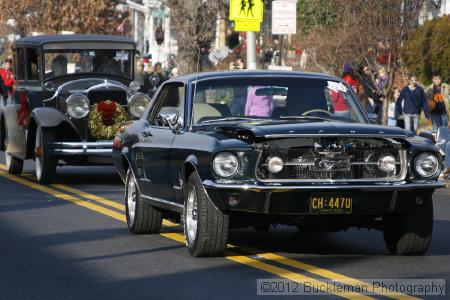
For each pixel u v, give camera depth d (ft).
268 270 60.23
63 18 318.24
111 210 88.74
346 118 68.74
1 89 202.90
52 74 118.32
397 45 139.13
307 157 61.16
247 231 77.20
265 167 60.75
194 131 65.77
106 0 324.19
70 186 109.29
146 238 73.05
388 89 141.28
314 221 62.23
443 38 165.99
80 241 71.87
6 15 323.98
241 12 137.08
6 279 58.80
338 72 161.48
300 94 69.10
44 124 109.29
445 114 148.87
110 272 60.29
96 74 120.78
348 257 65.05
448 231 77.77
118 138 78.48
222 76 69.62
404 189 61.16
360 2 140.97
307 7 182.80
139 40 320.09
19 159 121.60
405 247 64.69
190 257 64.64
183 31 199.72
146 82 159.22
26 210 88.89
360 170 61.77
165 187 68.59
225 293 54.08
